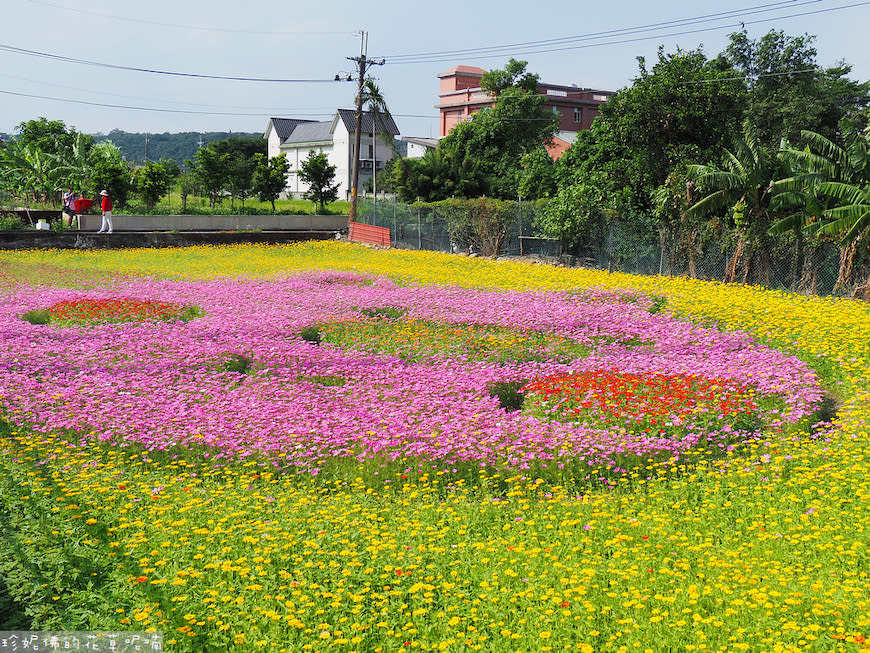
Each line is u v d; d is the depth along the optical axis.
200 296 20.00
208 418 9.91
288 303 18.83
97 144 54.97
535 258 30.94
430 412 10.26
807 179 20.53
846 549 5.83
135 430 9.49
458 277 24.41
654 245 26.28
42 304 17.91
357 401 10.90
